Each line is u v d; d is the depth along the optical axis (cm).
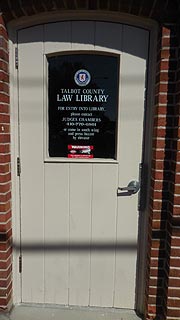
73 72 242
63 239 257
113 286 260
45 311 257
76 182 249
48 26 235
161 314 246
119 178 247
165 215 236
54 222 255
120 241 254
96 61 240
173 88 223
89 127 247
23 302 264
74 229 255
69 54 240
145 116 241
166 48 220
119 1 218
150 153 242
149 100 238
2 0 222
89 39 235
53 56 241
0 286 246
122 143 244
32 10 224
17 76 242
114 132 246
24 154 249
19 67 241
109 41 234
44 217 255
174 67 221
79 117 246
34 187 252
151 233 239
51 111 247
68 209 253
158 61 226
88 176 249
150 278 243
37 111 245
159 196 234
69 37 235
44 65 240
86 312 257
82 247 256
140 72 237
